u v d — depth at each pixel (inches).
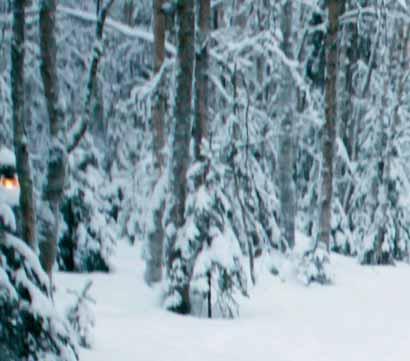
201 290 409.4
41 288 227.3
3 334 215.0
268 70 848.3
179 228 438.9
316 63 820.6
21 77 258.7
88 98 301.3
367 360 327.3
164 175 516.7
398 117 898.7
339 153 894.4
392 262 780.6
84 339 298.7
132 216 793.6
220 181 434.3
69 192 566.9
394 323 424.8
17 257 222.5
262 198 680.4
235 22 783.7
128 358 291.0
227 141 588.1
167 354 305.1
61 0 829.8
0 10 602.9
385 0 773.3
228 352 323.9
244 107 674.8
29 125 722.2
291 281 577.0
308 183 952.3
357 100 938.7
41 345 219.9
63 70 841.5
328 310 462.6
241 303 467.5
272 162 876.6
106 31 804.0
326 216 614.5
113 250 593.3
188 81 438.0
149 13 853.2
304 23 824.9
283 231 741.9
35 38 707.4
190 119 442.0
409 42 938.1
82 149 585.6
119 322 370.0
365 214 861.2
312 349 341.7
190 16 434.9
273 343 348.8
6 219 227.5
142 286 500.7
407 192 862.5
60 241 567.5
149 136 691.4
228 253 414.3
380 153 803.4
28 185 255.4
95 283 506.9
